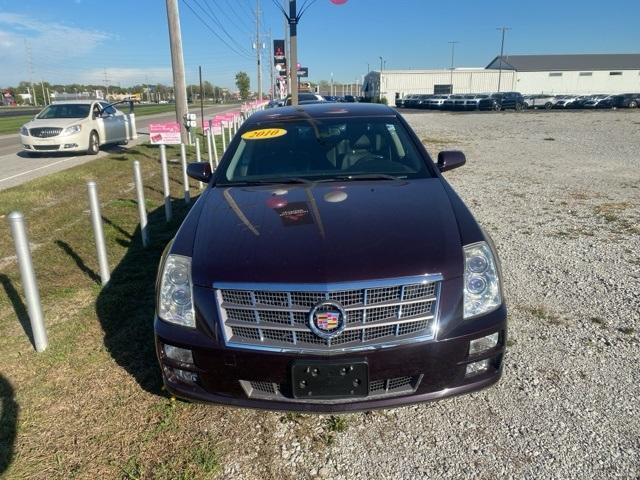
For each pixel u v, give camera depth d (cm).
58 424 277
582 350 335
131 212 753
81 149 1460
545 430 262
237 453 254
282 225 274
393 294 236
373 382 241
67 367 332
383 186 325
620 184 895
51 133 1427
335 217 279
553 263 497
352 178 345
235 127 1673
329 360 232
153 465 246
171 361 256
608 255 516
